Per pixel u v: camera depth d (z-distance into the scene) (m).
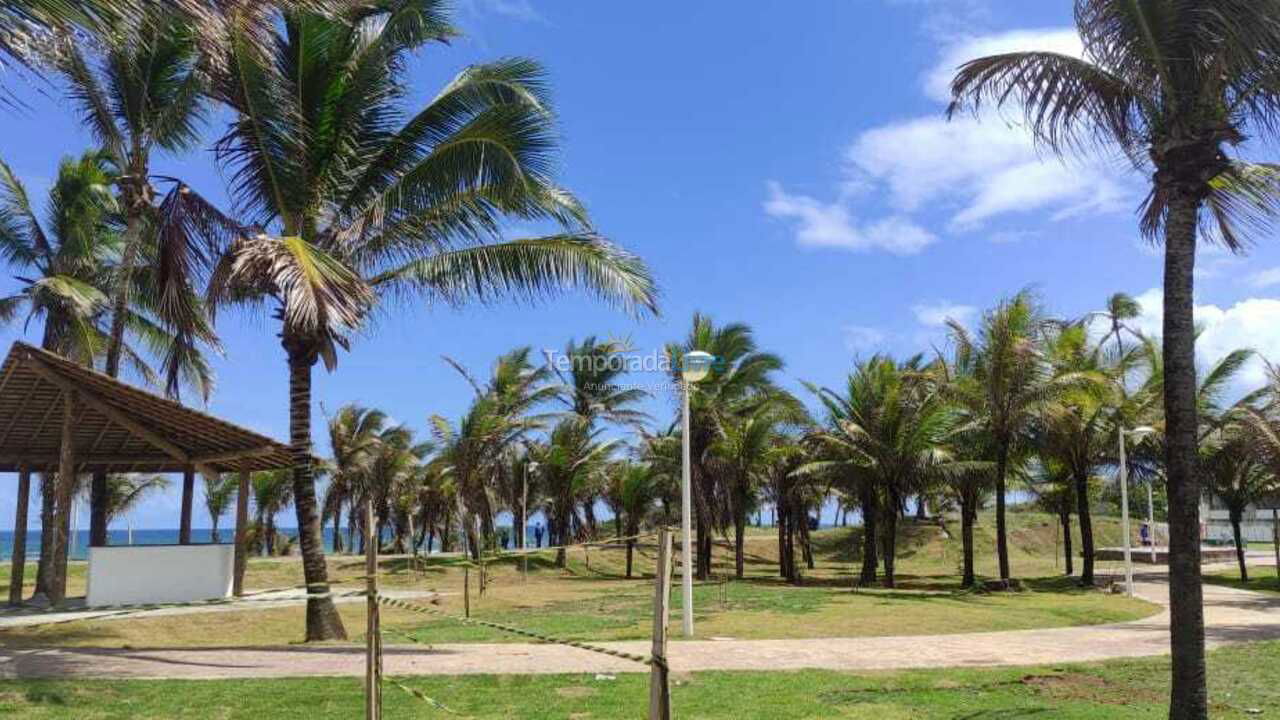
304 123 13.95
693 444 32.62
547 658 12.12
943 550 51.50
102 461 22.86
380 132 14.73
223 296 15.04
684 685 10.20
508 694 9.52
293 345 14.62
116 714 8.41
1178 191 8.12
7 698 8.83
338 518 53.47
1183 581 7.80
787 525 35.12
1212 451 35.12
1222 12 7.61
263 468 22.52
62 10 5.89
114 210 24.67
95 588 19.09
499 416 37.38
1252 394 33.56
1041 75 8.72
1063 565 46.31
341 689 9.62
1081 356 33.06
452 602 22.94
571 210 14.16
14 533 20.58
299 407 14.75
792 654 13.18
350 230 14.43
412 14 14.12
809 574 40.53
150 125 19.41
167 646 14.29
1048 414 29.53
